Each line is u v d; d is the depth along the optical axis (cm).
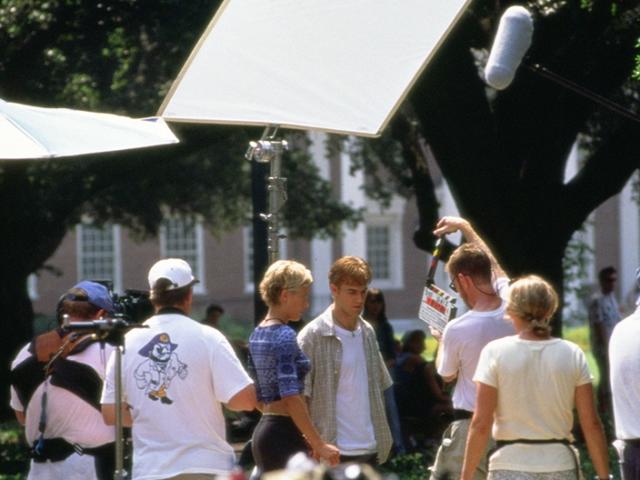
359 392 1705
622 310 9994
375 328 3359
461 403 1625
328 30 1975
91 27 3847
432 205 4209
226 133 4300
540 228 3522
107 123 1894
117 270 11625
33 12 3794
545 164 3516
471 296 1638
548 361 1444
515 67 1694
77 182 4631
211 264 11894
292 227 6800
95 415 1683
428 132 3484
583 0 2997
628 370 1526
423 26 1927
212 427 1513
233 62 1997
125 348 1522
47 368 1688
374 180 6550
